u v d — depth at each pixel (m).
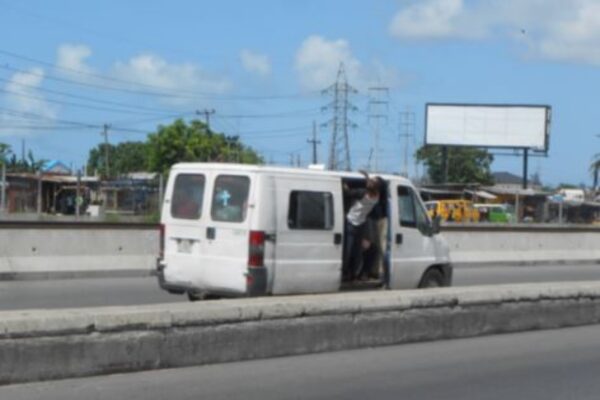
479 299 16.55
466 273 36.41
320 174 18.41
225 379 12.28
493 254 41.47
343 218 18.75
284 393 11.75
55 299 22.22
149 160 102.81
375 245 19.69
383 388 12.32
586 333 17.64
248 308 13.35
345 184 19.09
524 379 13.35
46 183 62.09
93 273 28.30
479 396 12.17
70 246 28.11
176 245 18.36
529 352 15.38
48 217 41.50
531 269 40.56
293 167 19.12
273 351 13.63
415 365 13.88
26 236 27.25
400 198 19.97
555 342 16.47
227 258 17.62
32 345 11.30
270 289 17.50
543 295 17.72
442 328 15.95
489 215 82.06
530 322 17.47
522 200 96.50
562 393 12.58
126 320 12.11
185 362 12.70
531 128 109.00
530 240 43.31
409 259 20.11
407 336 15.40
